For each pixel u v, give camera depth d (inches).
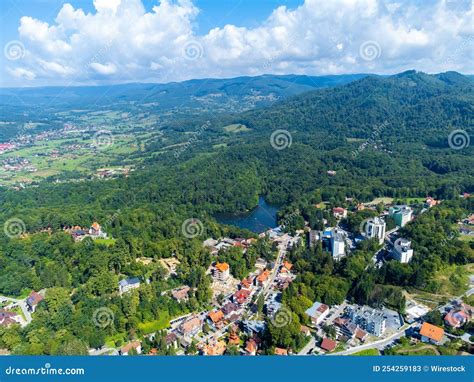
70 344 3336.6
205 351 3358.8
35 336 3479.3
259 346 3469.5
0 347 3518.7
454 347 3225.9
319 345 3437.5
